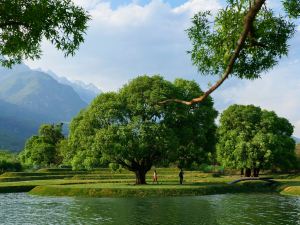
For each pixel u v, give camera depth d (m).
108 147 67.75
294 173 116.31
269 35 13.34
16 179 96.38
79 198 58.69
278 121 110.06
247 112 109.06
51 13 15.47
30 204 51.53
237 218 38.50
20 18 15.48
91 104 76.00
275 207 47.19
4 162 131.75
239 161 103.62
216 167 132.25
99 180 85.81
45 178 100.50
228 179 89.69
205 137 78.19
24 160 168.88
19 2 15.49
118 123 72.31
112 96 75.56
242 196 61.28
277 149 102.56
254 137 104.25
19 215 41.59
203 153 80.94
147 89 73.25
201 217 39.22
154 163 76.25
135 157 71.31
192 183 76.06
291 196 61.62
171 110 72.38
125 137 67.56
